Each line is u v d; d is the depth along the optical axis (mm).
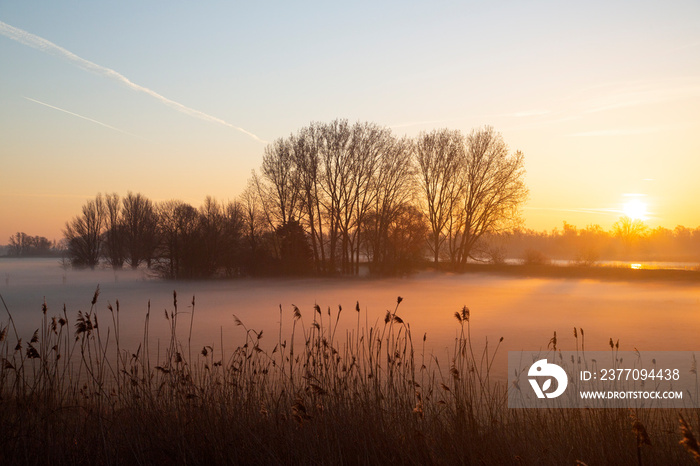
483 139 59594
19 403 6016
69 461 5293
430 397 7887
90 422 6188
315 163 55062
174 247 55719
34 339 6172
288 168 55469
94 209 86250
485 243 63750
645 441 4332
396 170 55844
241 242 56312
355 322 27469
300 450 5402
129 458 5469
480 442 5719
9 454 5215
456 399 6707
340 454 5199
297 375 8883
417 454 5297
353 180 56250
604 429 6141
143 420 6168
